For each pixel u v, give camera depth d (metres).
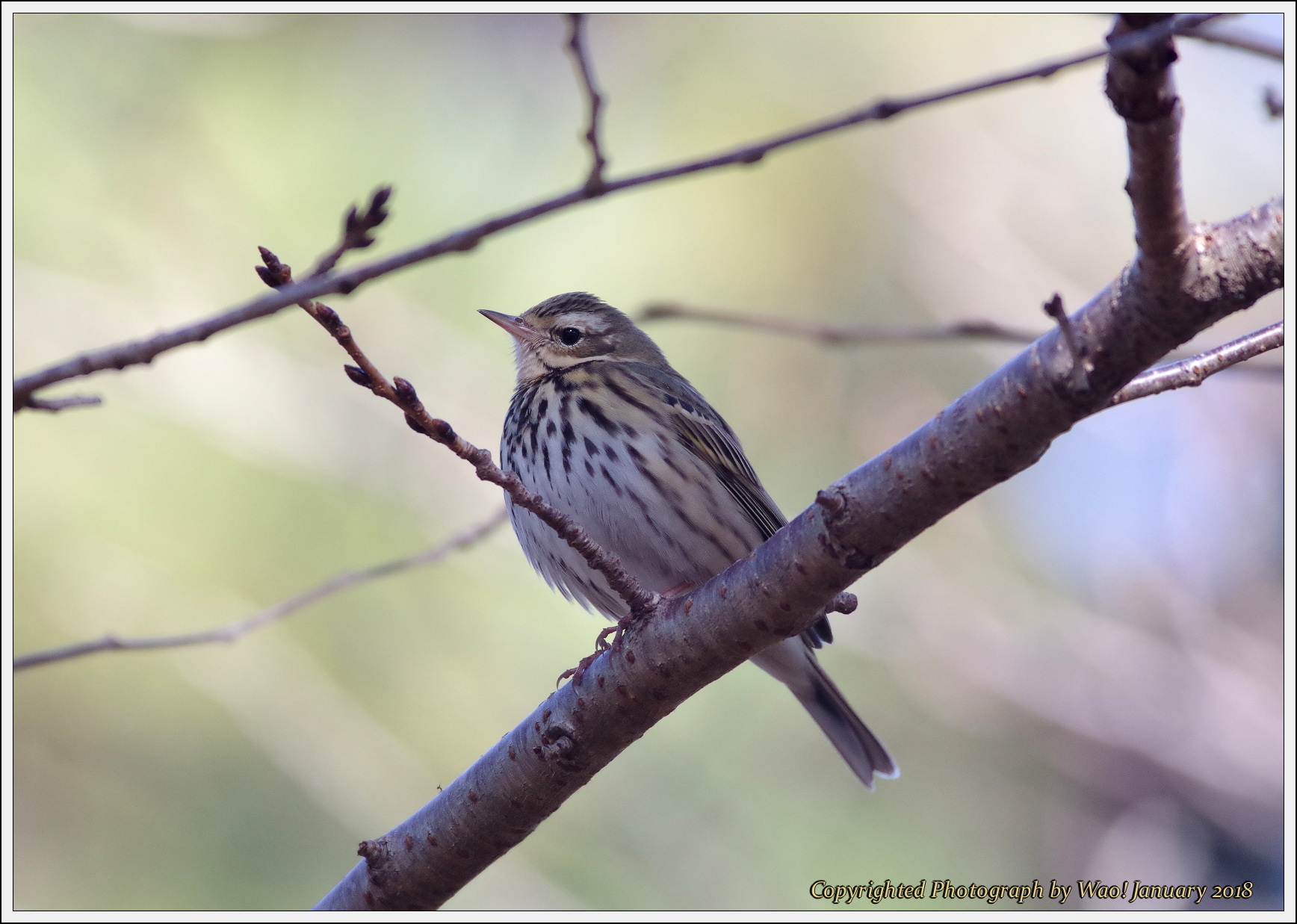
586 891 12.86
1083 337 5.19
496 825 6.71
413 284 15.20
